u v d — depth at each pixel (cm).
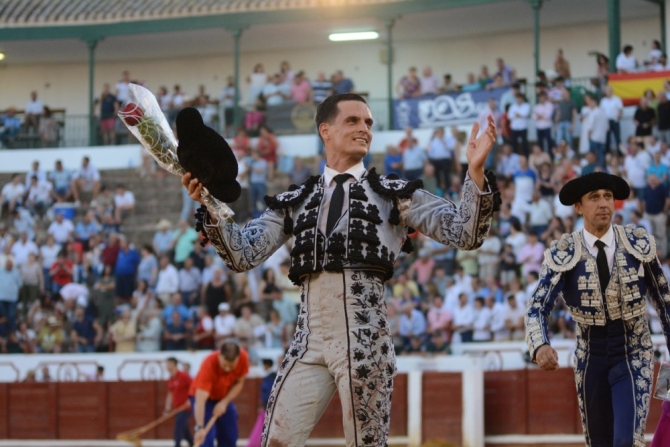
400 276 2936
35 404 3064
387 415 711
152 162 4162
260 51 5112
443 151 3522
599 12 4500
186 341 3050
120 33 4806
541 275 947
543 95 3522
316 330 713
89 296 3353
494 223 3058
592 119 3394
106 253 3344
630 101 3541
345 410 701
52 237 3575
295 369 714
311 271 714
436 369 2761
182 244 3322
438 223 707
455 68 4862
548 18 4603
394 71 4953
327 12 4625
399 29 4809
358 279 709
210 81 5172
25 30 4862
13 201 3916
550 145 3503
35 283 3444
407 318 2842
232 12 4712
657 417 2367
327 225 722
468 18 4641
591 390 932
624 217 2992
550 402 2659
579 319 934
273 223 751
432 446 2612
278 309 3027
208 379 1590
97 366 3091
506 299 2812
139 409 2967
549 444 2644
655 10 4438
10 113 4581
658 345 2544
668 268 2736
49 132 4478
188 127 665
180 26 4759
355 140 737
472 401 2677
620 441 881
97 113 4647
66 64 5259
